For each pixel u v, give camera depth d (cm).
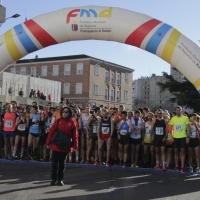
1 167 959
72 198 636
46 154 1143
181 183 806
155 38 852
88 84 4488
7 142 1089
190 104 2400
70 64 4612
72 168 980
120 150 1024
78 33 896
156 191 712
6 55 915
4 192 670
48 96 3519
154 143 993
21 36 897
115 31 880
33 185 739
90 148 1047
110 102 4912
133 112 1073
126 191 703
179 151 1055
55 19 890
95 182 789
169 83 2448
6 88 3098
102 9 889
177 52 843
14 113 1088
